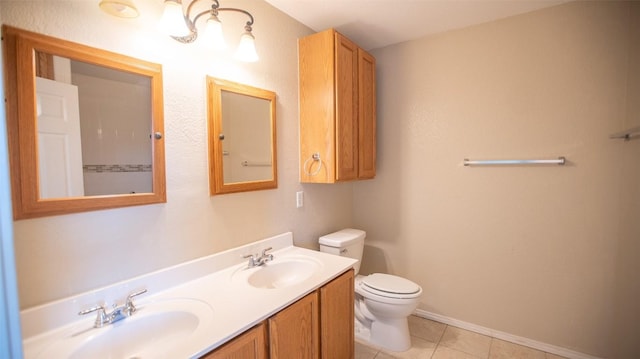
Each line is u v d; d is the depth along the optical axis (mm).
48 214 989
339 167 2033
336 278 1588
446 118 2367
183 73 1387
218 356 964
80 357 954
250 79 1731
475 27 2213
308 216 2248
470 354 2035
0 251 619
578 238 1940
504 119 2141
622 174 1808
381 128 2668
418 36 2420
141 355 1081
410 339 2197
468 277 2332
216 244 1565
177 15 1177
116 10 1125
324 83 2008
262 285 1609
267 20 1845
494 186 2199
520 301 2141
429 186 2467
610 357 1875
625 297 1827
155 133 1267
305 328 1352
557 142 1974
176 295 1284
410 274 2590
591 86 1863
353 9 1961
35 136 957
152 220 1287
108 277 1149
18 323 640
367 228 2795
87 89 1080
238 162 1654
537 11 1997
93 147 1097
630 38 1759
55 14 1000
